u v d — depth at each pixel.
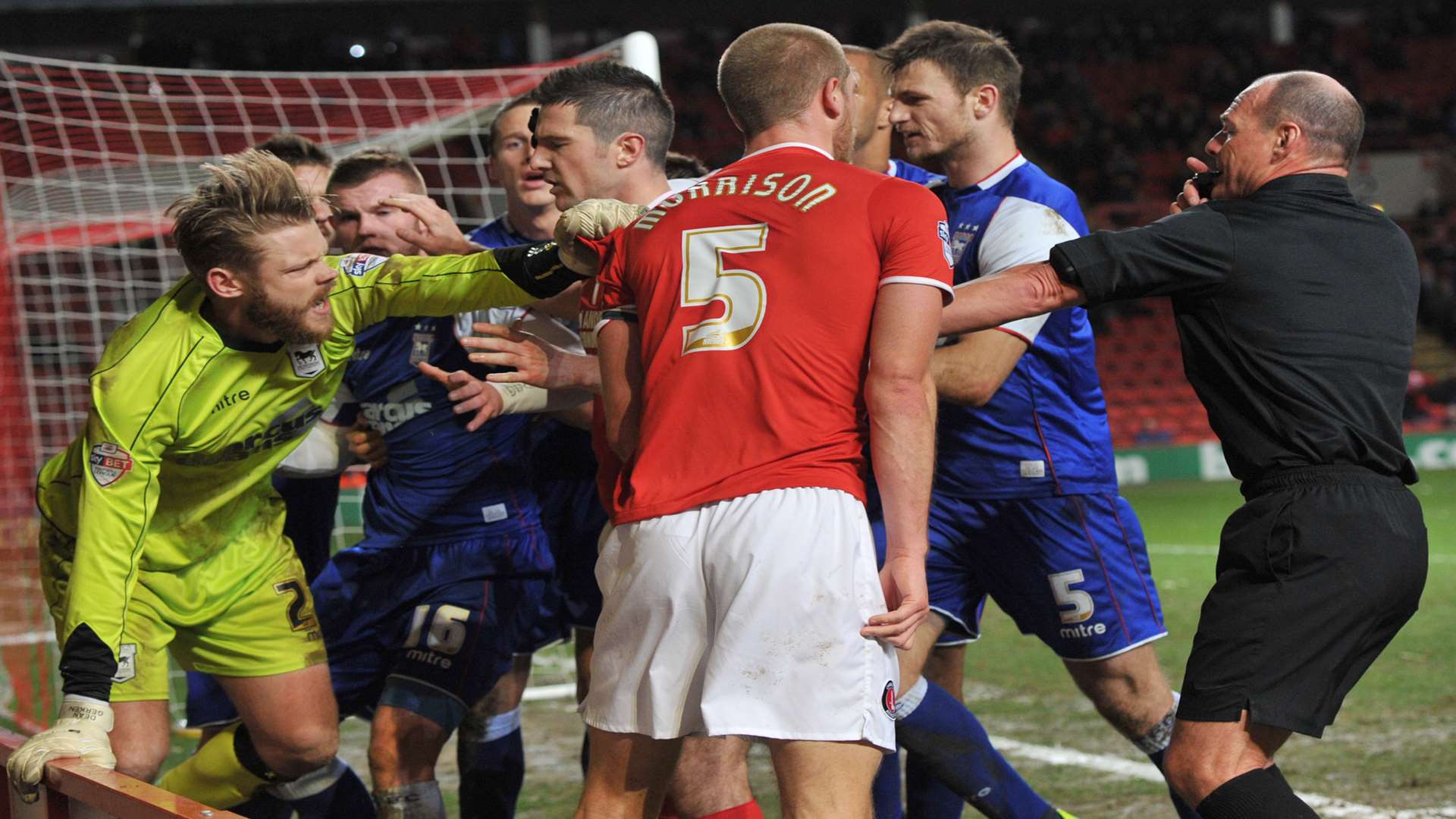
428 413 9.94
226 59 61.03
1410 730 14.12
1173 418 54.19
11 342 28.28
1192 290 7.61
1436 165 65.75
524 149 9.97
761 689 6.22
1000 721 15.43
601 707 6.75
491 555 10.02
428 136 20.70
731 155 63.56
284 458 8.91
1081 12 72.25
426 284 7.93
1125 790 12.47
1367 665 7.53
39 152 23.59
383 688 10.40
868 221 6.48
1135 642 10.23
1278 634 7.21
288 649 9.18
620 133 8.42
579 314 8.37
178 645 9.24
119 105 25.00
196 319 7.80
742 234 6.56
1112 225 59.91
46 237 25.70
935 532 10.31
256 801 9.88
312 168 10.68
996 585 10.47
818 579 6.25
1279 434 7.44
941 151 10.07
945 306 7.57
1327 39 73.00
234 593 9.01
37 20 58.25
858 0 66.00
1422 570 7.42
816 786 6.32
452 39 65.62
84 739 7.04
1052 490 10.10
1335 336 7.42
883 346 6.37
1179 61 72.88
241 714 9.26
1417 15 76.31
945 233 6.58
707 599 6.45
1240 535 7.50
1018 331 9.34
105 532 7.49
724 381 6.46
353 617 10.19
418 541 10.08
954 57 9.91
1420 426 51.75
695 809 8.25
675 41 68.12
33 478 28.62
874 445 6.38
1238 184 7.99
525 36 65.06
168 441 7.81
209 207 7.28
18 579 28.19
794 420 6.40
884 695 6.41
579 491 10.85
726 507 6.39
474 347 9.02
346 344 8.27
